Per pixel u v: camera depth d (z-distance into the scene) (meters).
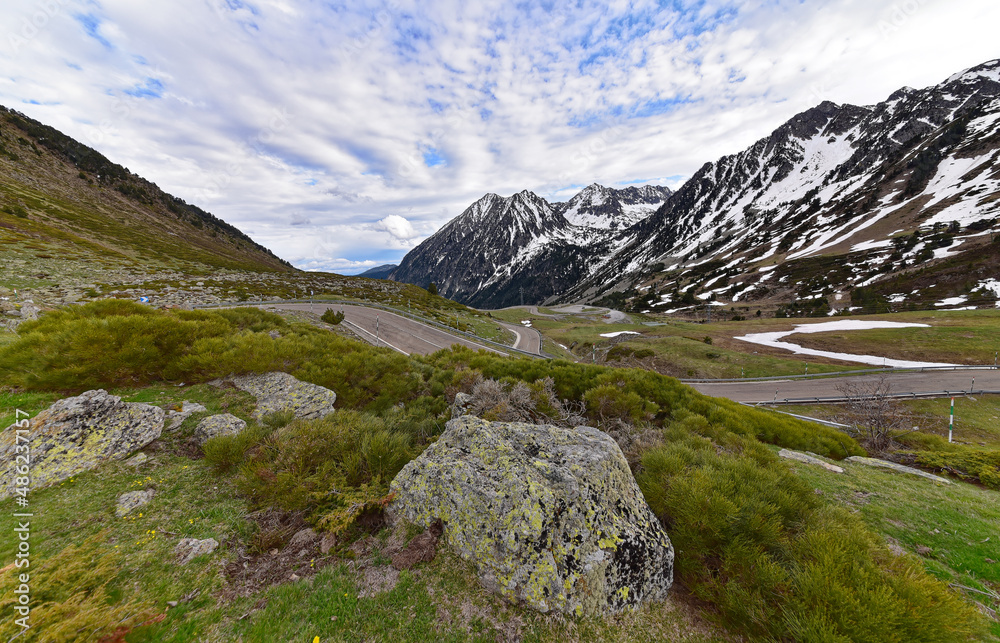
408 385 12.78
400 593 4.23
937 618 3.54
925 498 7.99
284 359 12.25
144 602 3.74
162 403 8.48
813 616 3.69
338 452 6.68
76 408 6.37
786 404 31.00
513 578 4.32
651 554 4.71
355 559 4.67
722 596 4.33
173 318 11.64
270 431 7.58
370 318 45.16
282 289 56.97
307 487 5.64
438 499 5.20
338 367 12.29
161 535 4.71
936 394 29.58
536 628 4.00
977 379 32.78
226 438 6.43
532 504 4.80
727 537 4.81
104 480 5.66
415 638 3.80
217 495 5.67
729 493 5.49
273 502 5.48
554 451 6.05
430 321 48.62
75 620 3.29
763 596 4.14
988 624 4.21
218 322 13.85
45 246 45.72
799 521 5.41
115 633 3.34
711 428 11.22
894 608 3.59
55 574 3.74
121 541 4.51
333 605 4.04
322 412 9.70
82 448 5.98
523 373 15.49
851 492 8.16
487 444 6.16
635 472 7.11
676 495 5.57
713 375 42.41
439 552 4.79
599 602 4.25
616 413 11.93
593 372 15.88
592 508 4.95
